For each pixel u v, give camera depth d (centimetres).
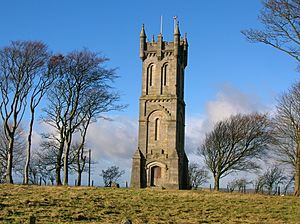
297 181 6369
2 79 6619
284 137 7819
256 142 9906
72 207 4141
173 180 9000
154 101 9469
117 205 4459
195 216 4116
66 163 7206
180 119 9744
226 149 9938
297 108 7606
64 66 7212
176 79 9538
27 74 6756
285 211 4556
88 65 7531
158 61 9644
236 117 10175
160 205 4634
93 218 3719
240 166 10000
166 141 9244
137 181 9062
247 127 9950
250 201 5166
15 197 4522
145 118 9425
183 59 10194
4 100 6656
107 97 7869
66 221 3512
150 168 9175
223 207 4678
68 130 7319
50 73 6969
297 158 6512
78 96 7350
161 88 9519
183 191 6212
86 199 4662
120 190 5816
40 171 10250
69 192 5197
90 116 7925
